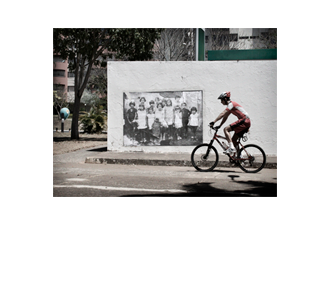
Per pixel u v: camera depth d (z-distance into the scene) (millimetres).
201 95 11109
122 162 9875
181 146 11250
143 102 11398
